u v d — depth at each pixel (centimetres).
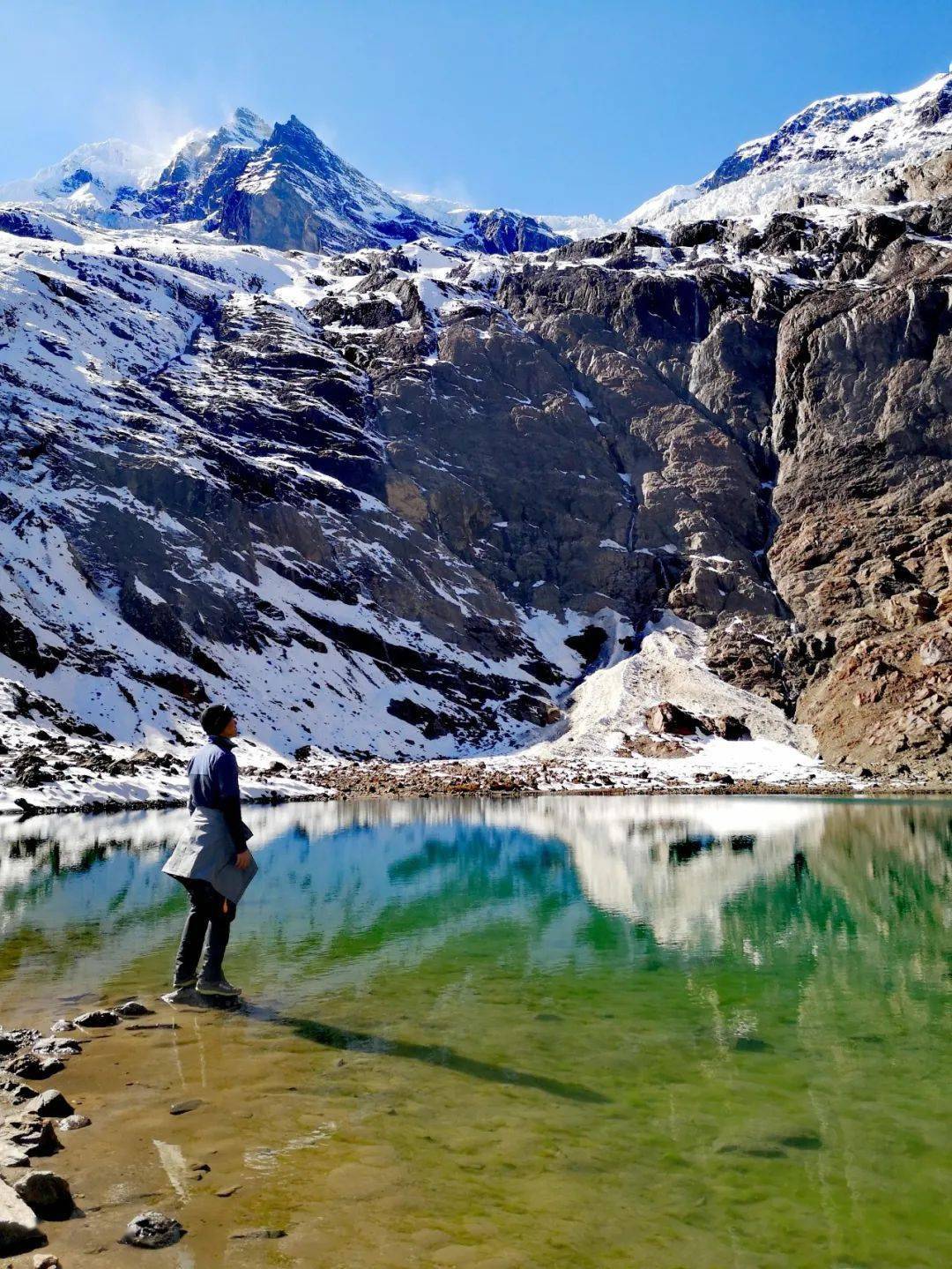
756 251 10288
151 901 1112
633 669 6228
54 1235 321
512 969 753
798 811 2802
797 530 7281
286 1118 435
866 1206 346
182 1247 312
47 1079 491
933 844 1780
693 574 7094
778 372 8400
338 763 4766
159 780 3503
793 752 5147
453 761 5259
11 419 5831
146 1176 371
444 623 6675
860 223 9300
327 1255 308
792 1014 616
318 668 5612
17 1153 381
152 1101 459
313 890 1223
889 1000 651
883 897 1131
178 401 7712
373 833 2102
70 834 2080
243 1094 468
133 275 10006
